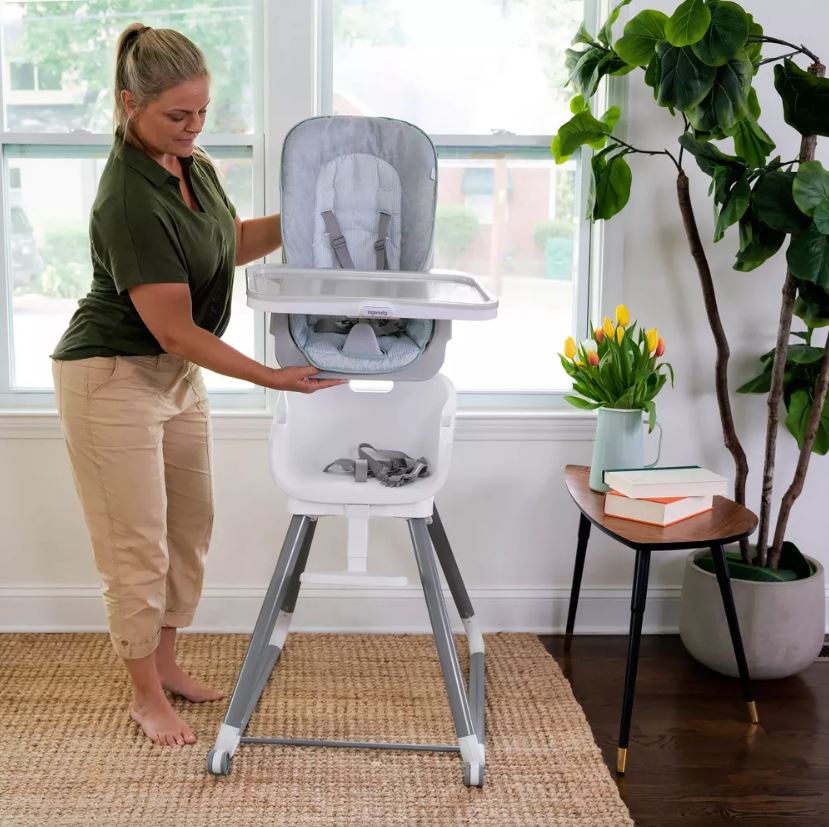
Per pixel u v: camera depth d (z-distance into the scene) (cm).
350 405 226
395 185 215
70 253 268
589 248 271
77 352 199
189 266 196
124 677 243
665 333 264
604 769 206
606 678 248
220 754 202
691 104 212
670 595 275
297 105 253
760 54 234
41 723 221
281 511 267
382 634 271
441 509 269
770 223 220
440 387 223
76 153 263
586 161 268
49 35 259
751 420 268
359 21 262
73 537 267
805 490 272
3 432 260
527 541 272
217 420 261
